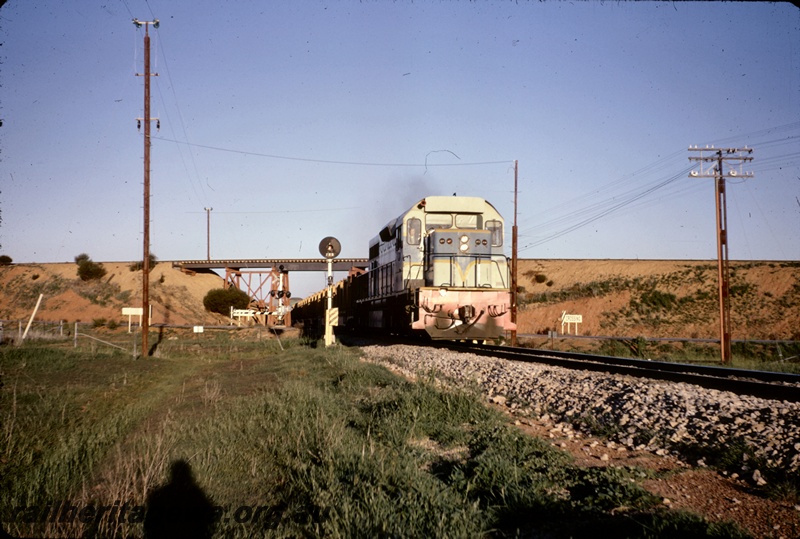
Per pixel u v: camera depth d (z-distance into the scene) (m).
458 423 8.94
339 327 42.50
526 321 63.31
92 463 7.34
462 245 20.92
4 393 12.59
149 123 25.80
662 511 4.98
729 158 33.44
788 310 54.75
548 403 10.37
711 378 11.44
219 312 75.88
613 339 41.69
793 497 5.34
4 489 6.14
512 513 5.18
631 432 8.03
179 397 13.09
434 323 20.03
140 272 79.00
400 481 6.00
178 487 6.17
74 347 26.22
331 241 26.81
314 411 9.69
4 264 86.56
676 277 65.69
